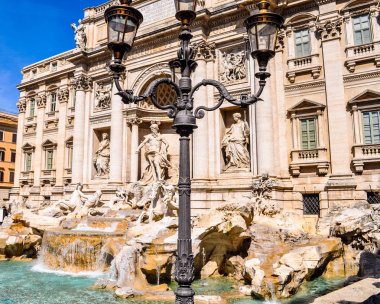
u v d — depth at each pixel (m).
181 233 8.00
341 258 18.72
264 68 8.73
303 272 15.88
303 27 25.50
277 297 14.52
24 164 42.12
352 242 19.16
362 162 22.14
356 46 23.38
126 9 8.31
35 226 25.62
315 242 18.38
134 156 31.30
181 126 8.29
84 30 36.28
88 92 35.59
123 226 22.53
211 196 26.22
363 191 22.14
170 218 21.23
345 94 23.58
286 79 25.67
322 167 23.45
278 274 15.03
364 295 11.47
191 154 27.78
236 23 27.28
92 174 34.25
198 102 27.30
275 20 8.53
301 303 13.96
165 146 30.89
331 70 23.94
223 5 27.48
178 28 29.31
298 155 24.47
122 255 16.94
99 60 35.19
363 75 23.08
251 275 16.05
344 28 24.17
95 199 28.16
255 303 14.11
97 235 20.42
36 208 33.84
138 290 15.38
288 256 16.34
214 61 28.19
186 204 8.06
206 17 27.67
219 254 19.64
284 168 24.75
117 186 30.92
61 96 38.94
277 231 19.14
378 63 22.69
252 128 25.62
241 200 19.95
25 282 17.56
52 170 38.53
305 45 25.44
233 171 26.25
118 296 14.69
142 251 17.02
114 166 31.41
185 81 8.56
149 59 31.53
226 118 27.94
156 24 31.70
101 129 34.81
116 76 8.51
